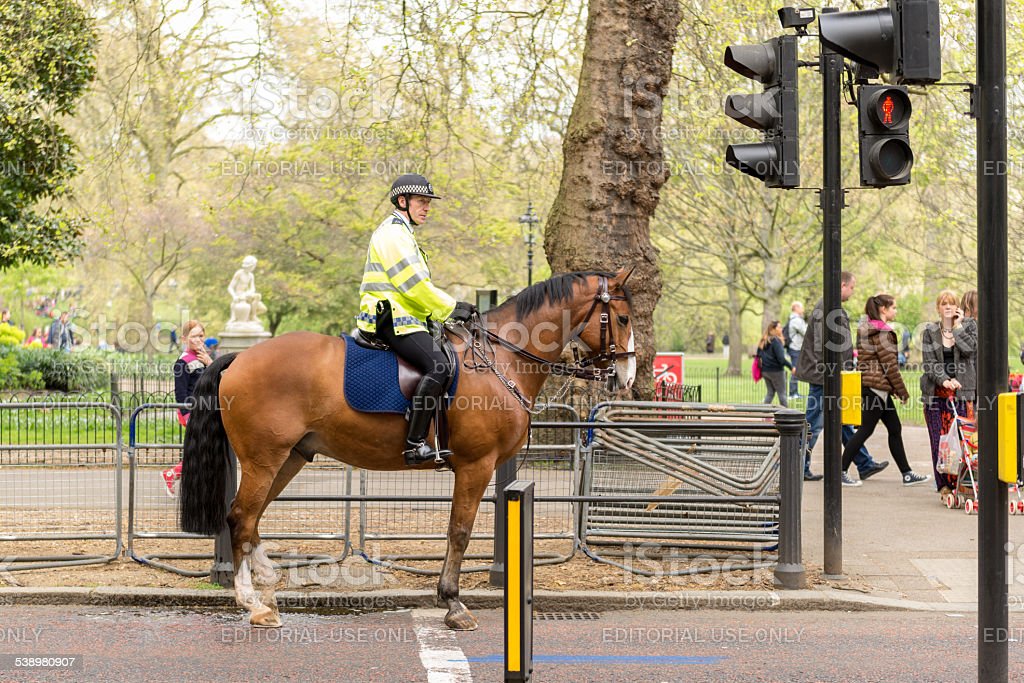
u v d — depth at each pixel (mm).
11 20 18453
